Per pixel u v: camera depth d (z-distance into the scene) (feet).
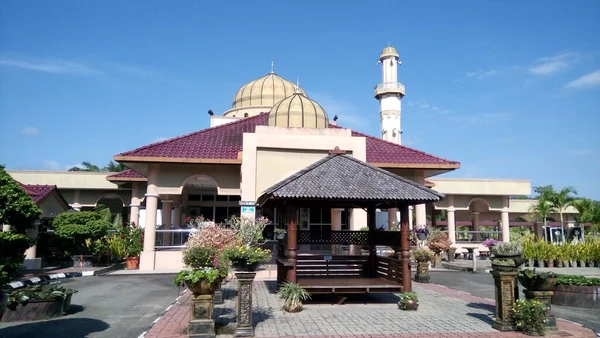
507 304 28.68
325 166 39.99
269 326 29.30
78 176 93.09
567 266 70.08
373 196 36.22
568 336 26.96
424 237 56.70
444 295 42.96
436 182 96.32
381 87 144.97
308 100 65.26
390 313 33.83
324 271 44.65
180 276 26.20
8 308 31.07
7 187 29.99
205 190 88.99
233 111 98.17
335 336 26.76
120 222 84.53
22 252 28.53
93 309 35.55
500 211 100.63
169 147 63.00
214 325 26.71
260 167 57.41
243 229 46.39
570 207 120.26
